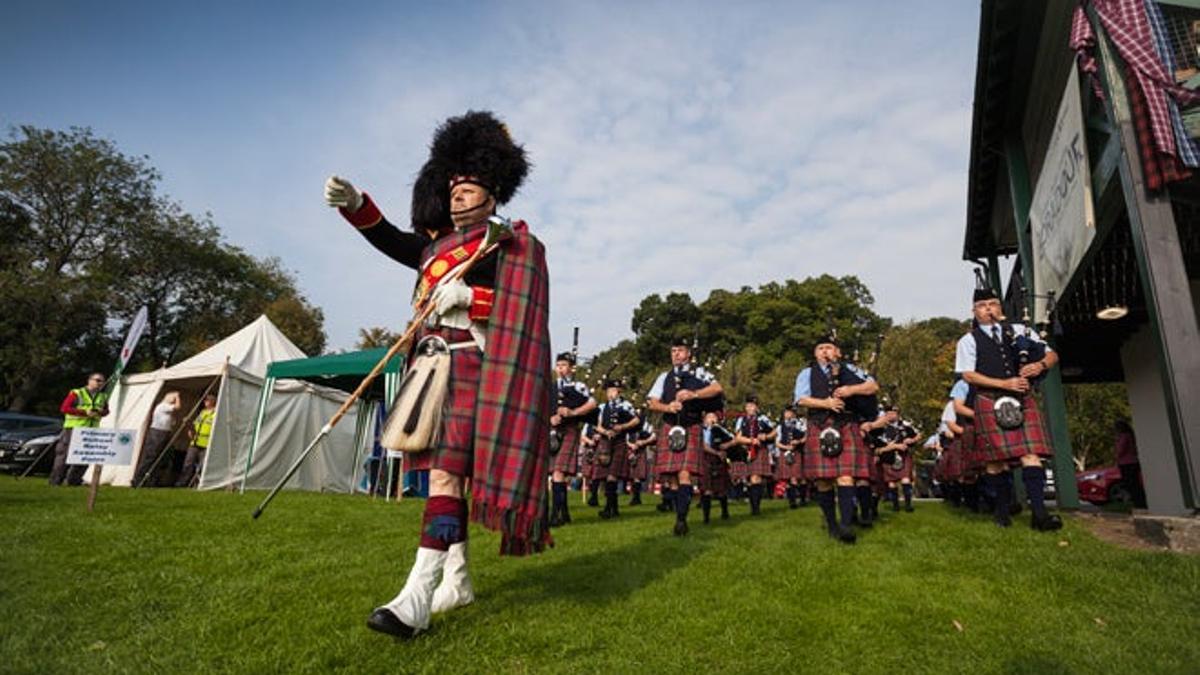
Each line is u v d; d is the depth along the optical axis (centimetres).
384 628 199
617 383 737
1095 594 278
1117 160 448
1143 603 266
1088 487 1262
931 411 2295
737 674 195
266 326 1206
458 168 258
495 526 217
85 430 482
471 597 245
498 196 272
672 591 273
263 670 187
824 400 455
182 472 1020
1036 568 316
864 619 246
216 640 208
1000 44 681
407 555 331
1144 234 415
